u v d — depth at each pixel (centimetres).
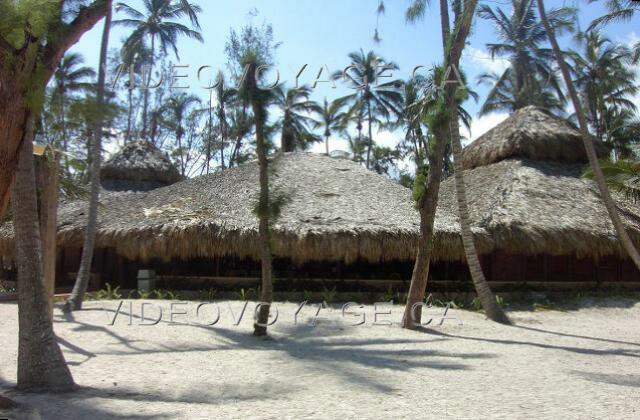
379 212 1797
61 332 1048
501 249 1747
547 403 643
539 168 2145
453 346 1051
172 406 595
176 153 4119
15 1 559
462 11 1356
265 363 845
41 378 649
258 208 1098
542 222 1734
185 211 1756
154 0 2817
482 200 1958
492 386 729
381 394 668
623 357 993
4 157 558
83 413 556
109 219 1781
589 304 1723
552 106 3959
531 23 3022
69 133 1538
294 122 3912
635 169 1775
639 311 1659
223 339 1049
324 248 1598
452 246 1680
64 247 1938
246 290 1742
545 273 1928
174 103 4056
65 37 624
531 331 1282
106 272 1919
